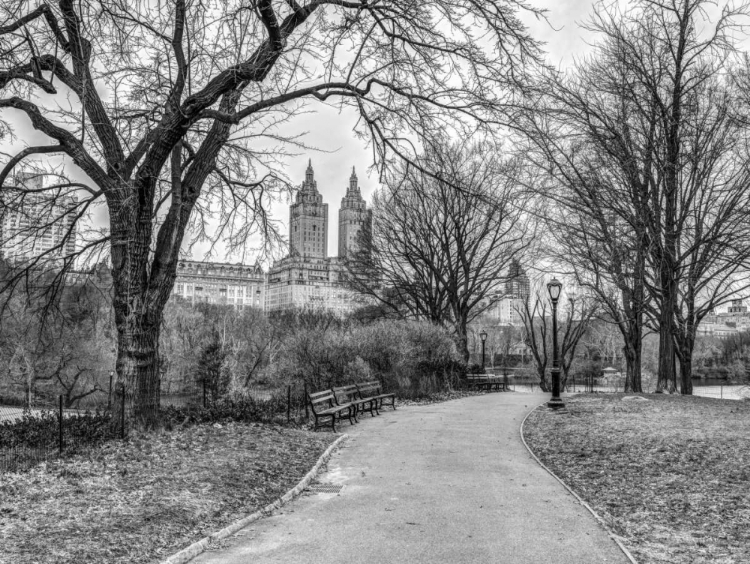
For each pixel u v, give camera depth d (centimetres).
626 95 2436
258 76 1232
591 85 2688
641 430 1414
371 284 3950
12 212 1341
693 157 2455
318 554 622
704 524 726
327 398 1591
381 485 941
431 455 1206
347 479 984
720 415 1630
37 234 1372
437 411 2056
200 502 780
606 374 6162
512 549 640
